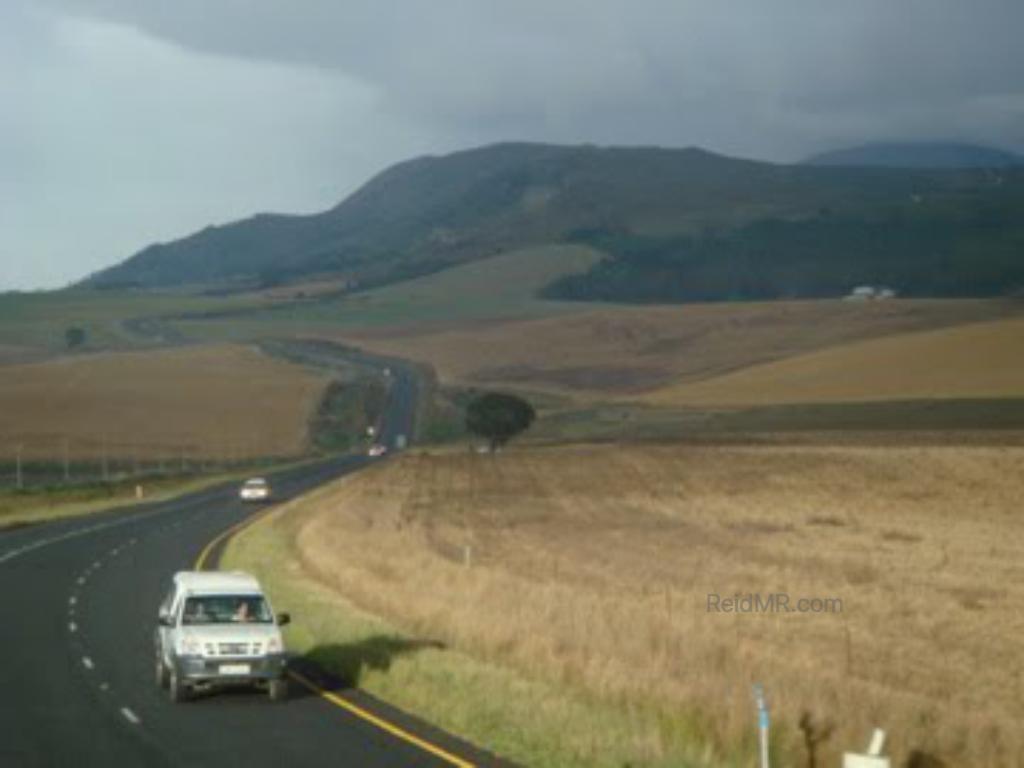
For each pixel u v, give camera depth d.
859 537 66.38
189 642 28.22
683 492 98.31
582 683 26.98
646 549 61.69
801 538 66.38
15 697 29.09
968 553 58.34
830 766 20.50
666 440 146.62
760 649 30.67
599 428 182.25
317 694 29.05
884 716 22.70
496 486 107.88
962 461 100.50
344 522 74.00
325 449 194.00
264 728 25.19
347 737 24.12
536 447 157.38
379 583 45.66
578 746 21.50
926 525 72.19
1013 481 90.88
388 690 28.72
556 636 31.58
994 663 32.00
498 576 45.25
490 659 31.45
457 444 192.50
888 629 37.12
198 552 66.75
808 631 36.50
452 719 25.03
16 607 46.62
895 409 155.88
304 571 54.53
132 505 106.00
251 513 95.25
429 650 32.16
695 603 41.28
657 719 23.11
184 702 28.27
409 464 134.25
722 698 23.27
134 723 25.88
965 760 21.27
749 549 61.00
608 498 95.88
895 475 97.44
